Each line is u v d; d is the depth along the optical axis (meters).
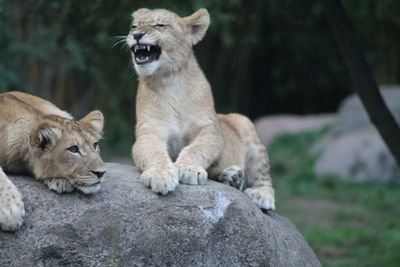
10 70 17.67
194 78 10.44
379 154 24.25
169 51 10.16
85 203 8.10
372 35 19.78
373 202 21.06
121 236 8.12
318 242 16.75
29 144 8.12
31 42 19.42
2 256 7.70
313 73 36.81
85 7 12.89
